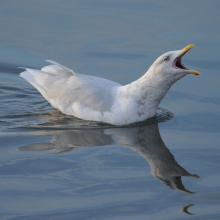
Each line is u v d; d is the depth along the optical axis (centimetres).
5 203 806
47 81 1291
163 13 2009
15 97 1455
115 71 1567
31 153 1001
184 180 895
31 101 1425
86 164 952
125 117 1194
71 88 1237
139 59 1647
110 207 797
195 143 1076
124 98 1204
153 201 819
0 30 1859
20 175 902
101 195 835
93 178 895
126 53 1694
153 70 1172
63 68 1302
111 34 1828
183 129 1170
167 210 790
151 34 1820
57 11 2028
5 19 1948
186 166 956
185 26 1883
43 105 1387
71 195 833
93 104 1205
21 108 1353
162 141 1090
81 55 1691
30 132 1134
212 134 1130
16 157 980
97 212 782
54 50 1733
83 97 1214
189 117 1255
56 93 1264
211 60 1641
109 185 869
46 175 902
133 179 894
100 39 1797
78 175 905
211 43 1747
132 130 1162
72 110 1245
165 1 2144
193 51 1700
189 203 811
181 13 2005
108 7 2075
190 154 1014
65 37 1817
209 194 841
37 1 2136
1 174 903
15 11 2023
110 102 1203
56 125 1188
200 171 932
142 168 940
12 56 1702
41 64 1641
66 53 1706
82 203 809
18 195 831
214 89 1452
